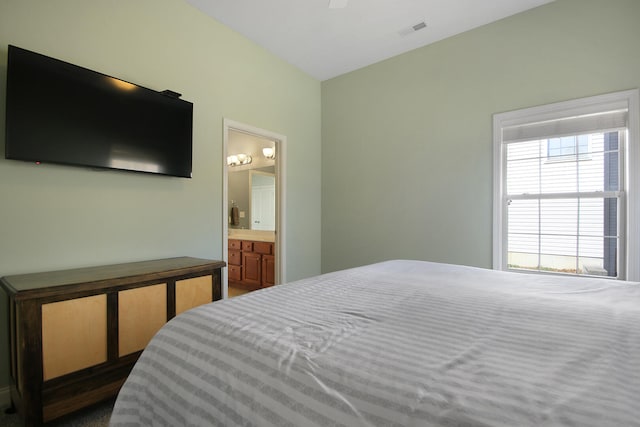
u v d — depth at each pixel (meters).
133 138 2.03
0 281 1.51
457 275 1.71
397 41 3.03
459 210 2.90
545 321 0.95
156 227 2.28
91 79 1.84
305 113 3.71
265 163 4.48
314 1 2.46
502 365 0.66
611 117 2.25
